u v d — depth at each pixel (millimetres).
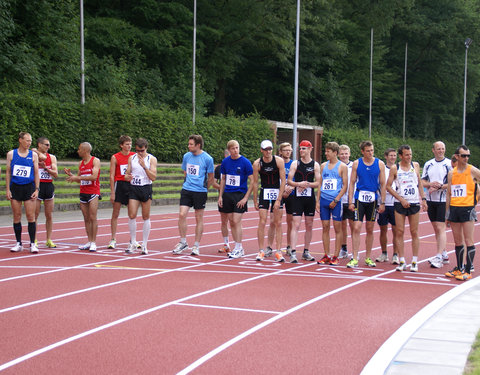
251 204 25875
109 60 37438
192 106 37656
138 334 5934
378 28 60344
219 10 46219
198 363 5102
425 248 13055
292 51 47625
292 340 5816
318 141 48500
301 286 8422
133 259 10500
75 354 5297
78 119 29094
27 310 6789
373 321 6574
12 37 32500
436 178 10531
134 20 43188
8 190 10797
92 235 11336
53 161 11594
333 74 59938
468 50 66125
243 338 5859
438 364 5062
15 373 4805
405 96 64562
